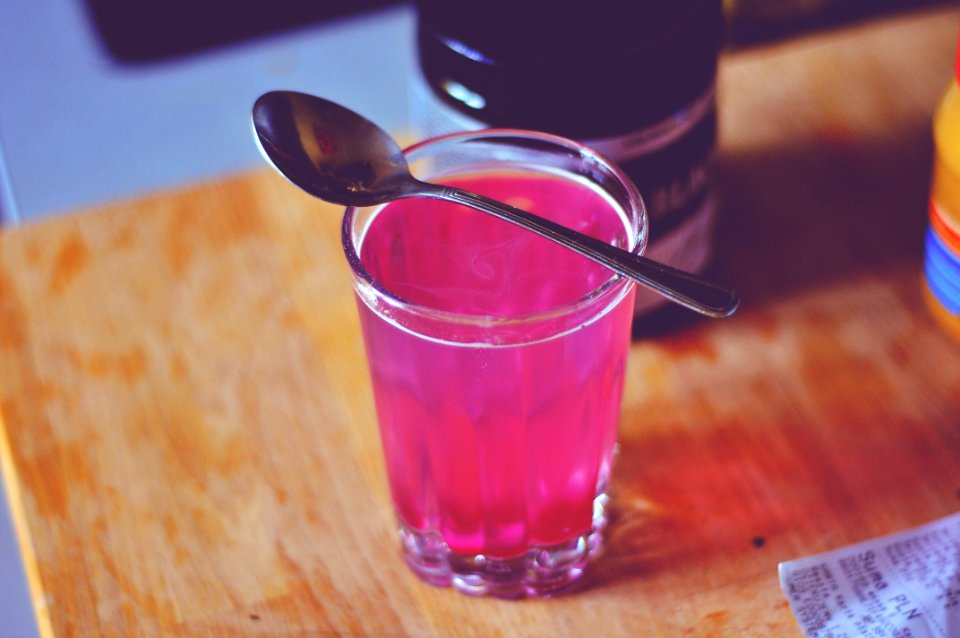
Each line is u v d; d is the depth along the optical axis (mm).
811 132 693
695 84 565
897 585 526
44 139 866
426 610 533
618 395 520
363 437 582
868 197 663
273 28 900
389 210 513
